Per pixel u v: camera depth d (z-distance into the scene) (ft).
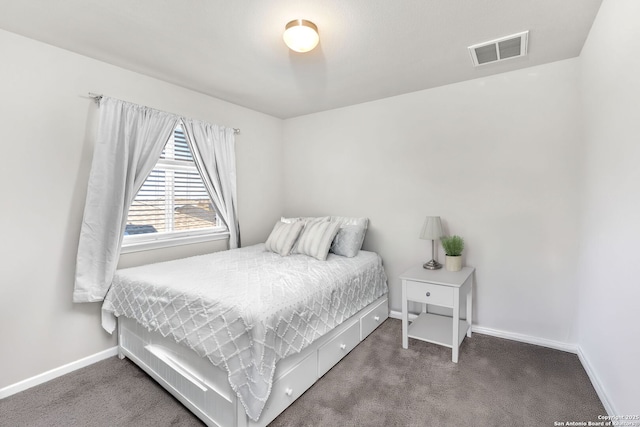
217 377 4.97
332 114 11.04
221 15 5.41
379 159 10.09
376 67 7.59
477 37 6.22
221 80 8.39
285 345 5.39
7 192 6.05
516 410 5.44
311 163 11.64
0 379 6.00
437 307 9.26
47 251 6.57
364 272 8.45
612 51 4.98
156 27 5.82
